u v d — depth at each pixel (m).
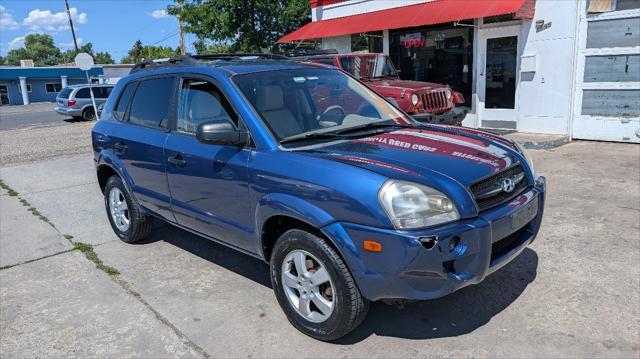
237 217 3.73
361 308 3.09
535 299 3.70
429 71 12.53
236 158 3.61
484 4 10.12
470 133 3.97
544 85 10.07
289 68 4.25
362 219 2.87
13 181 9.15
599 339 3.16
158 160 4.41
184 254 5.04
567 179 6.88
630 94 8.88
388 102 4.59
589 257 4.34
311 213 3.07
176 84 4.41
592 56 9.19
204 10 20.36
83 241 5.60
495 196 3.14
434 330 3.39
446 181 2.93
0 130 21.36
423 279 2.81
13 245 5.60
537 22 9.95
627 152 8.35
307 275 3.27
